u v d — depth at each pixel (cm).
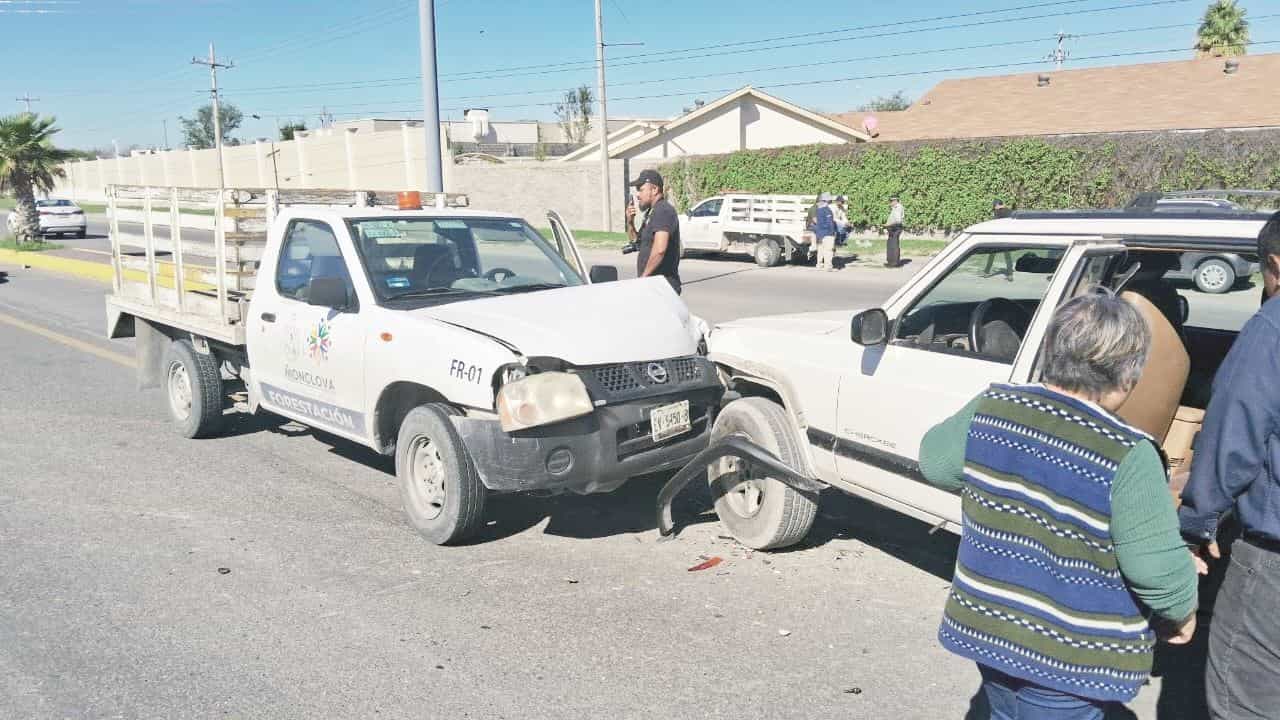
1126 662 225
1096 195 2566
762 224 2386
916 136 3525
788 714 367
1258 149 2323
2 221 5103
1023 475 232
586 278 688
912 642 425
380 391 564
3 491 639
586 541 550
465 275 637
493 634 434
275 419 840
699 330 605
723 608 460
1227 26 4556
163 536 557
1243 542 261
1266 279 280
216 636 433
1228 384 252
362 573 503
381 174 4791
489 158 5109
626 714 368
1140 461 219
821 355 478
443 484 535
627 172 3738
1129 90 3328
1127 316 230
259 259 707
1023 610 231
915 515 438
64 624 445
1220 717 270
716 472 542
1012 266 415
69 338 1295
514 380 495
